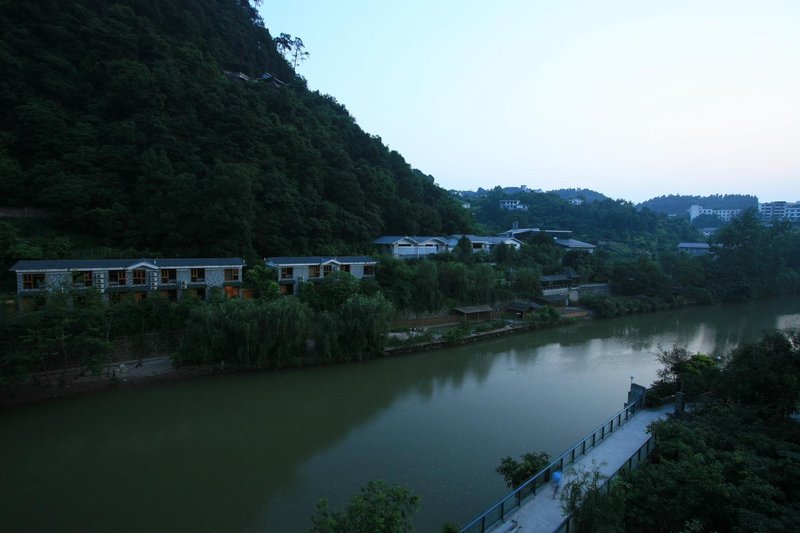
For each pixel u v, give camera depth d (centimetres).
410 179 8031
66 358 3077
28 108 4572
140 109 5297
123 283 3831
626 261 7344
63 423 2647
